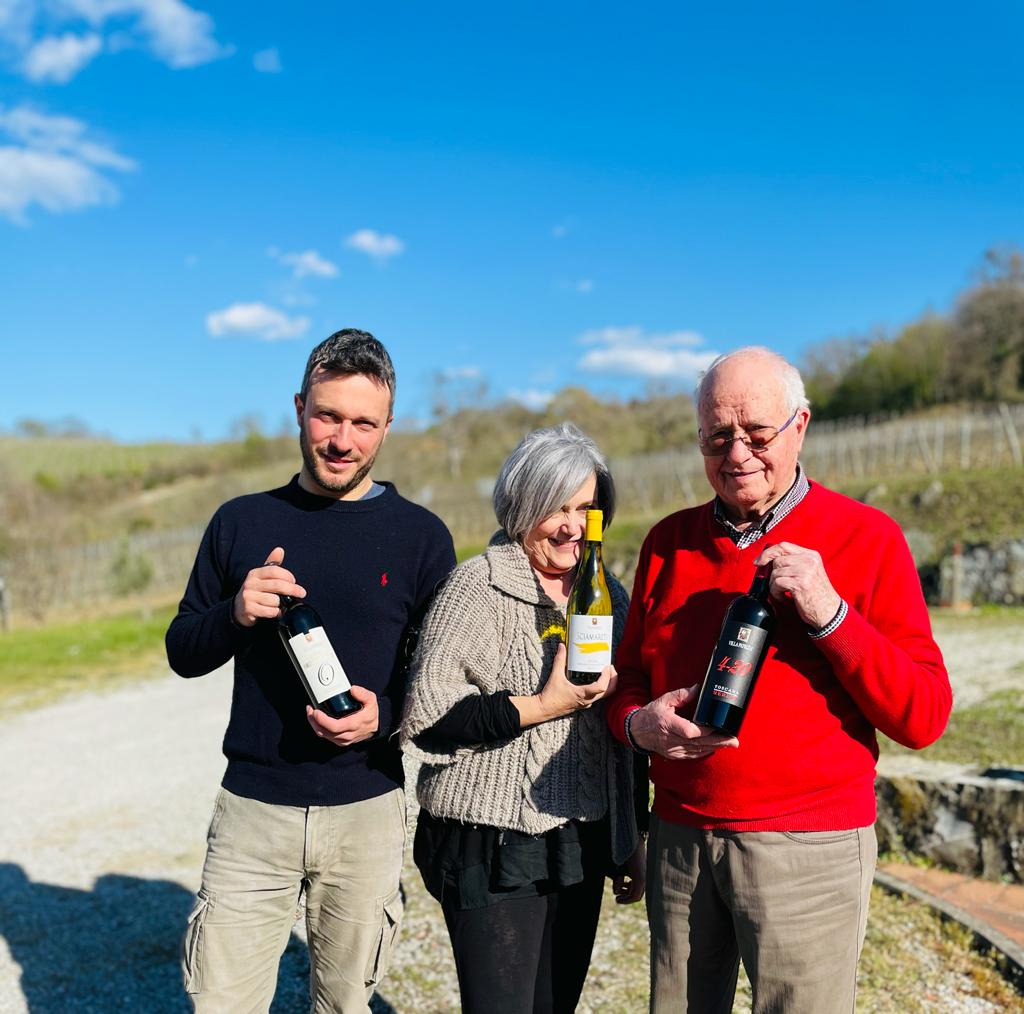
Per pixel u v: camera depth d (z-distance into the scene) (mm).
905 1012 3297
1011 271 48844
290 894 2492
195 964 2416
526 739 2277
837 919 2029
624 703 2252
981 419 26750
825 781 2031
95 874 5488
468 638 2312
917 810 4574
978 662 9672
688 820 2152
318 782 2424
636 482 29906
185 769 7930
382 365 2473
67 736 9523
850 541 2119
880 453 25891
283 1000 3803
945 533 15930
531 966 2258
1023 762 5660
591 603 2283
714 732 1967
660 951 2246
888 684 1915
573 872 2256
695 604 2205
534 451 2320
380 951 2539
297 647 2277
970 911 4051
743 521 2225
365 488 2648
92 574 29234
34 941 4566
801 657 2068
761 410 2057
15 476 44125
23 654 15039
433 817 2361
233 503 2617
